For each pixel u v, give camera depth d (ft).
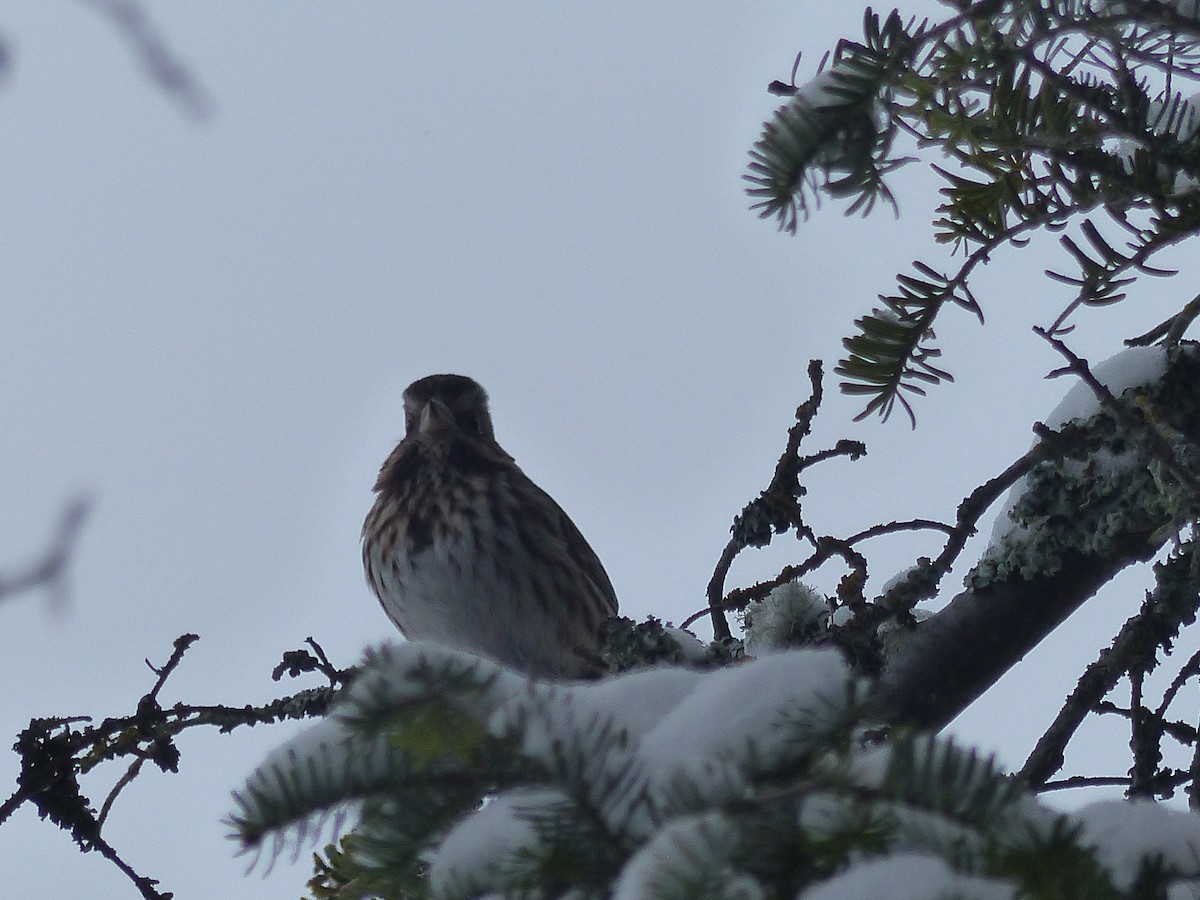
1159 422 20.77
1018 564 27.14
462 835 14.05
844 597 25.53
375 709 14.07
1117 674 24.88
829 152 19.70
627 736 13.85
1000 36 19.13
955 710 27.40
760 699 13.58
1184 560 24.80
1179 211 20.01
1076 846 12.41
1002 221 21.29
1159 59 20.04
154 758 28.09
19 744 27.48
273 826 14.48
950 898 12.01
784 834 12.82
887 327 21.95
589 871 13.38
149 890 27.17
